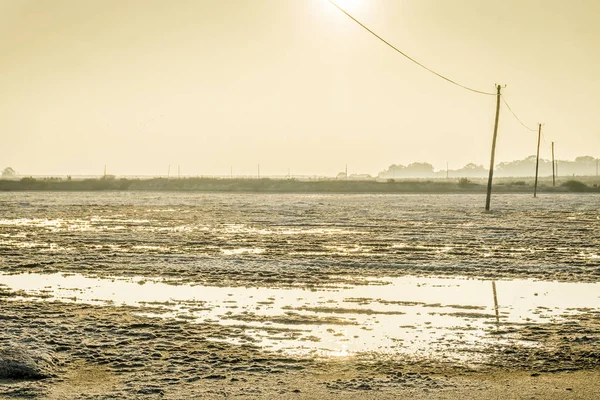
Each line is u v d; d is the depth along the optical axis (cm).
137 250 2705
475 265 2289
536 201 7394
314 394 980
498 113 5478
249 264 2300
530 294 1767
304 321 1451
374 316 1502
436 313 1534
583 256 2531
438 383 1034
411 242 3020
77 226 3906
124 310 1560
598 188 10925
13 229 3675
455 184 11544
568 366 1125
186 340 1291
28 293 1773
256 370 1102
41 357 1124
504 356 1184
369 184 11612
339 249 2756
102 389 1005
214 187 11625
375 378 1060
